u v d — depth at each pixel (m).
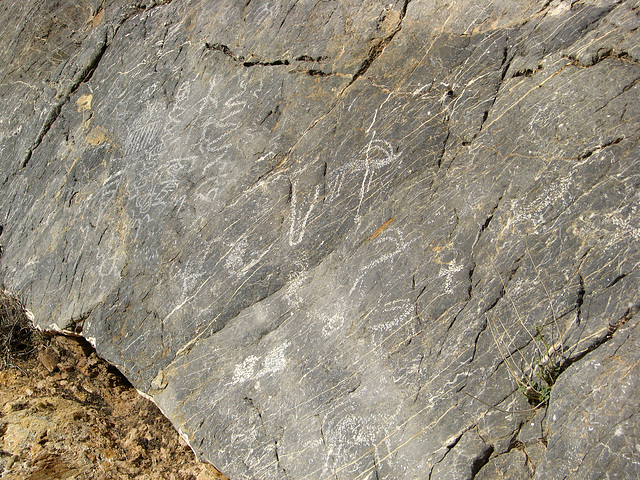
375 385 1.60
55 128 2.46
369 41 1.90
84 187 2.26
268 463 1.64
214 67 2.12
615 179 1.50
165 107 2.16
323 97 1.91
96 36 2.46
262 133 1.95
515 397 1.47
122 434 1.98
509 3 1.76
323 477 1.57
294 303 1.77
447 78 1.78
